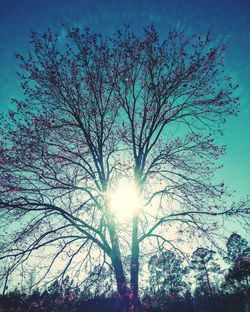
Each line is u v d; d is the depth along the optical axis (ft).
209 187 35.70
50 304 27.86
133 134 39.73
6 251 29.84
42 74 36.99
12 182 32.30
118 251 33.50
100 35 37.91
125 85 39.22
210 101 38.40
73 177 36.42
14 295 28.07
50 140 37.22
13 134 33.94
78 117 38.19
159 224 36.01
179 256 33.63
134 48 38.63
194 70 37.99
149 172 39.11
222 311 67.05
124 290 29.91
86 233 33.81
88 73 37.96
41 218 32.32
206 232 34.30
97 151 40.42
